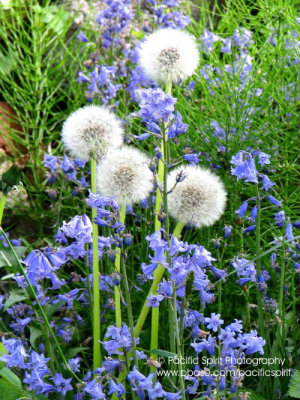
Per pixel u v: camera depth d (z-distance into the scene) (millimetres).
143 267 361
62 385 385
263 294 431
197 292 529
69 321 471
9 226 690
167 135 389
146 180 370
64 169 504
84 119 388
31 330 413
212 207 362
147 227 568
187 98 698
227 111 612
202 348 356
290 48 689
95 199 364
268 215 607
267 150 614
